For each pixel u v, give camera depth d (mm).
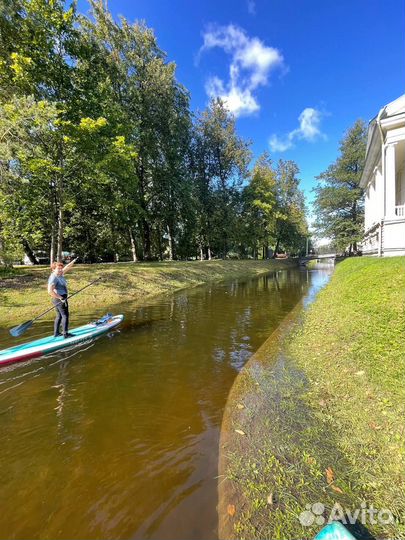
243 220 31297
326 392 3420
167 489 2350
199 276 18156
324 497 2066
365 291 6418
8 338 6449
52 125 10445
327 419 2924
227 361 5031
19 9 10695
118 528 2033
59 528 2057
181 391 4016
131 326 7398
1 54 10898
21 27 10719
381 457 2328
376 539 1734
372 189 18219
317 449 2535
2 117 9797
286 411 3176
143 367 4859
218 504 2160
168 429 3174
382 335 4230
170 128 20766
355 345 4266
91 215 21297
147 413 3500
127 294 11547
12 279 10625
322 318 6367
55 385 4281
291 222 40125
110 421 3359
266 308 9539
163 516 2104
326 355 4367
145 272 14695
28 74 10516
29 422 3375
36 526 2078
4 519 2143
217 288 14812
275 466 2416
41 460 2750
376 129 12781
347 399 3166
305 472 2309
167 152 21141
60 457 2785
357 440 2555
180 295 12453
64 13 11195
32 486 2443
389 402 2902
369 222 19828
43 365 5000
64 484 2453
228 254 37312
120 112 14211
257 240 34188
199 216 27156
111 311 9141
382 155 12641
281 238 41688
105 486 2414
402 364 3422
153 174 21031
